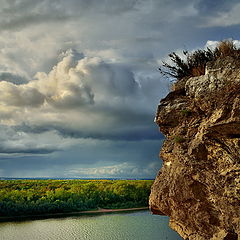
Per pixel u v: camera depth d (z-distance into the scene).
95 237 39.97
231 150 6.22
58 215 62.91
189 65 8.58
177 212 7.88
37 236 41.94
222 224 6.67
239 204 6.06
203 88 6.94
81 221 53.94
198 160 6.81
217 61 6.75
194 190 7.05
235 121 5.87
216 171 6.55
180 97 8.23
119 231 42.81
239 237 6.01
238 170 6.00
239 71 6.22
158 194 8.46
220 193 6.42
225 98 6.32
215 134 6.41
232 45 7.08
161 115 8.35
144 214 61.38
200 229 7.22
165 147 8.43
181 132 7.72
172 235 39.03
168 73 9.11
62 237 41.19
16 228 48.16
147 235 39.28
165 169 8.58
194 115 7.60
